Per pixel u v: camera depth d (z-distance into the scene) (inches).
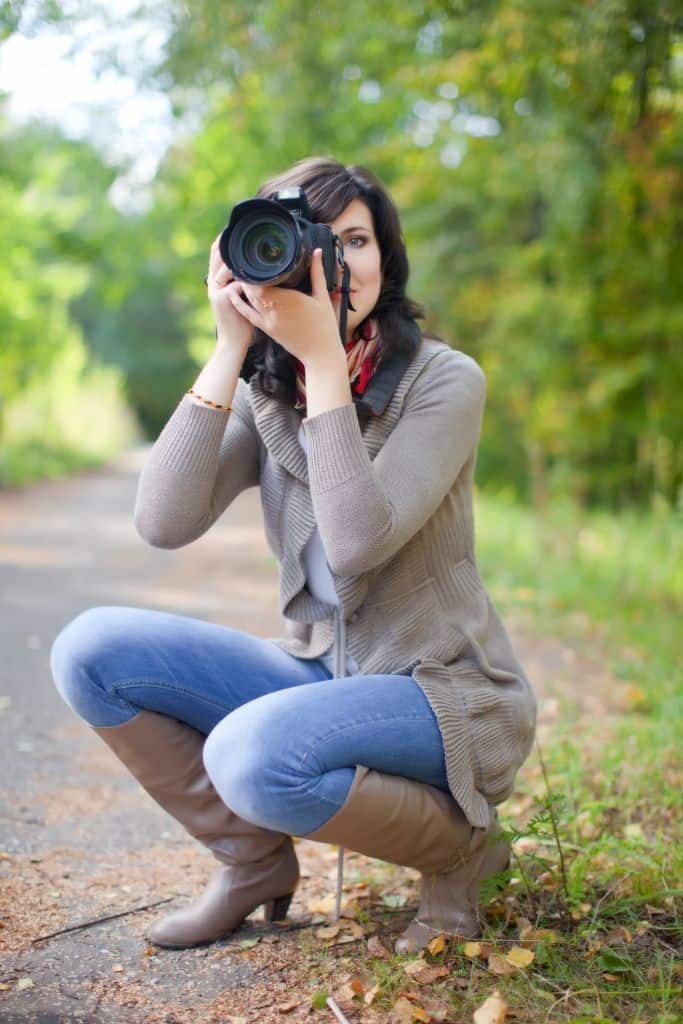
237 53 229.0
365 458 77.1
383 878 101.9
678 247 327.3
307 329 77.2
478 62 236.1
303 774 75.3
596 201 322.0
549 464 513.0
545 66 208.5
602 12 169.8
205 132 382.6
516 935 86.4
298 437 84.8
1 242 603.2
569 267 378.3
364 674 84.7
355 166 87.2
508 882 90.2
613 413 404.2
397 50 269.9
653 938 86.1
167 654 85.7
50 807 123.7
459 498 86.8
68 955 85.7
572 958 82.8
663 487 366.3
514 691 86.4
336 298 80.7
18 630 230.2
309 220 79.9
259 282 74.4
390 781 78.1
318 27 239.9
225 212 437.4
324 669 90.4
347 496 76.0
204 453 84.1
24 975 81.9
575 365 404.5
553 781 126.1
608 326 386.9
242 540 441.7
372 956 84.8
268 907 91.3
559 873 97.6
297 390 85.2
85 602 269.6
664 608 251.3
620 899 90.7
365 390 85.3
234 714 79.2
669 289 364.2
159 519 84.7
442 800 81.4
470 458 86.8
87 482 762.8
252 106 311.6
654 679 180.2
